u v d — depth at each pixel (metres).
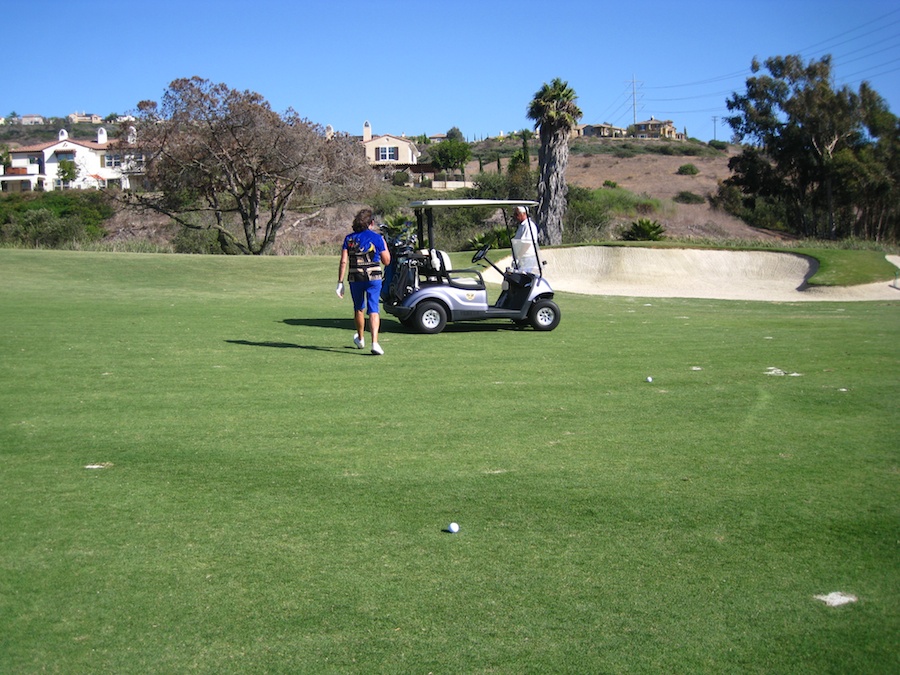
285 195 39.00
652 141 108.19
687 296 22.56
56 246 37.38
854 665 2.95
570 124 35.12
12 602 3.29
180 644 3.03
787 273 25.61
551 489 4.68
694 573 3.66
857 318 14.65
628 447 5.51
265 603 3.34
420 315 11.20
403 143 86.75
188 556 3.74
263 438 5.58
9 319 11.07
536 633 3.15
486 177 55.88
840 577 3.64
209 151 36.53
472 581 3.56
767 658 3.00
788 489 4.71
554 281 25.53
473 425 6.02
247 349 9.27
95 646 3.00
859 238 47.03
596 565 3.73
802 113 46.59
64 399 6.55
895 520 4.26
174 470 4.89
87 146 77.75
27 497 4.39
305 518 4.21
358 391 7.12
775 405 6.76
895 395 7.15
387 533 4.04
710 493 4.64
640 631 3.18
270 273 21.08
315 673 2.87
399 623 3.21
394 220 36.25
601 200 53.31
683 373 8.18
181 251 39.50
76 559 3.68
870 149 46.72
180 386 7.16
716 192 65.06
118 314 12.09
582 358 9.13
